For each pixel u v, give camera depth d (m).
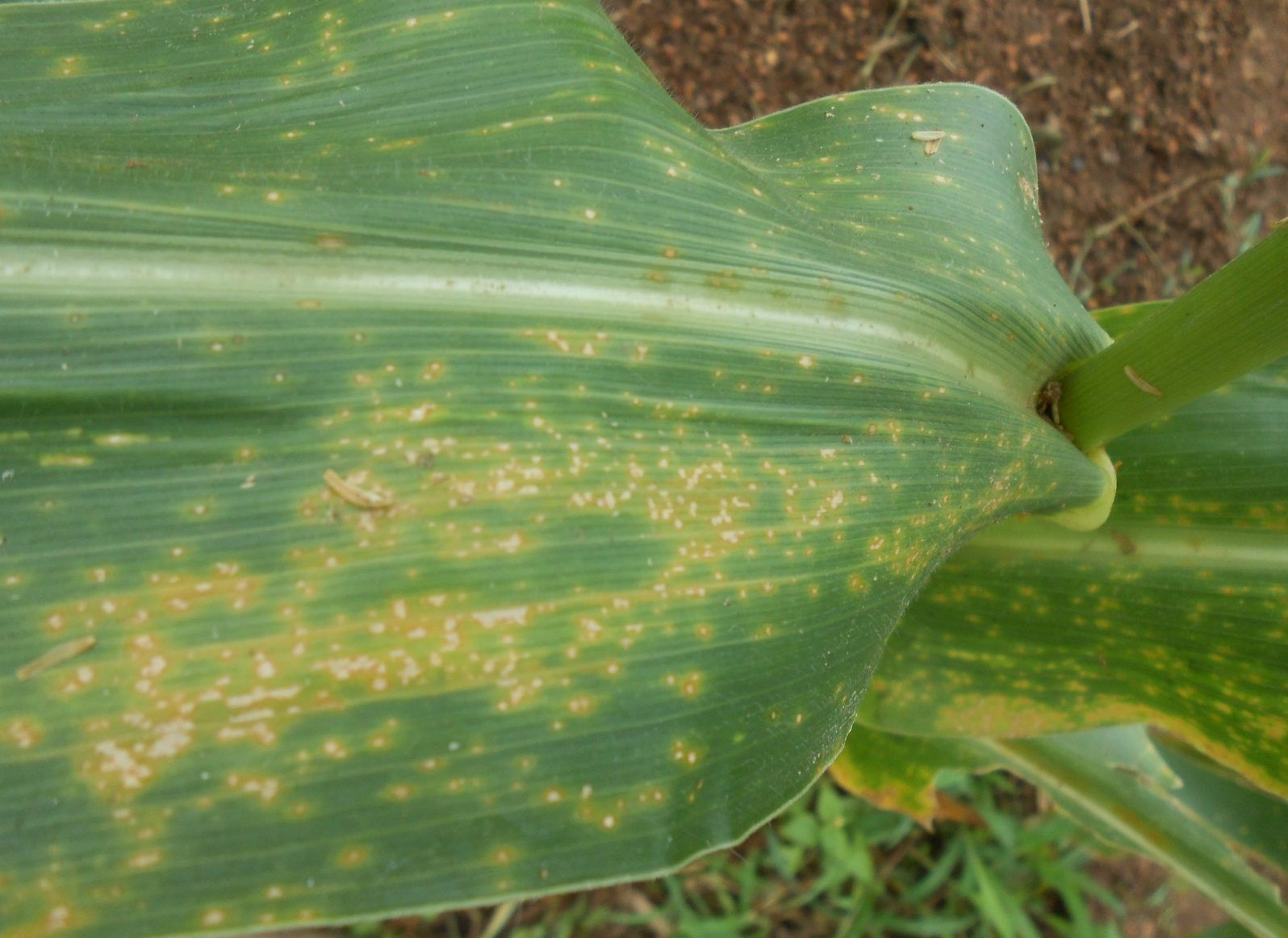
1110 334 0.23
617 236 0.16
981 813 0.34
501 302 0.16
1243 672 0.21
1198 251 0.40
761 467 0.16
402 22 0.17
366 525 0.15
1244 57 0.41
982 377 0.19
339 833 0.14
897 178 0.21
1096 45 0.39
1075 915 0.34
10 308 0.15
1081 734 0.28
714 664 0.16
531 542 0.15
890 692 0.23
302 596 0.14
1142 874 0.39
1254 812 0.28
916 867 0.35
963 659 0.23
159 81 0.17
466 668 0.15
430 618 0.15
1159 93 0.40
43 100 0.17
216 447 0.15
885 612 0.17
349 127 0.17
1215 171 0.40
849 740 0.29
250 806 0.14
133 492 0.14
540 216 0.16
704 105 0.37
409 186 0.16
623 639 0.15
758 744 0.16
